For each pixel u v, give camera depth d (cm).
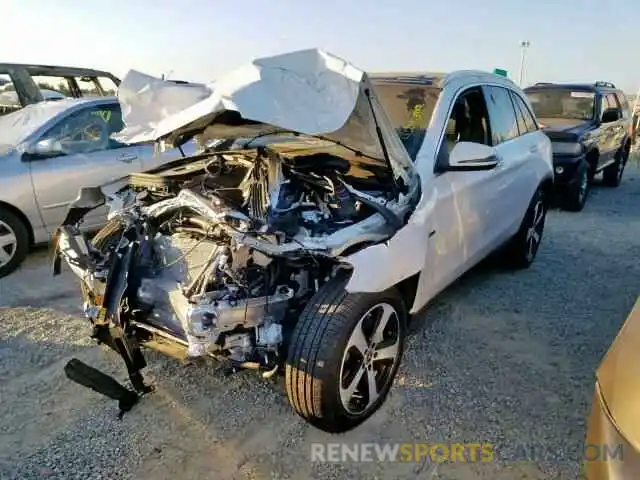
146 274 282
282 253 246
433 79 383
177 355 258
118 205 317
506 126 454
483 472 246
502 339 373
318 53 252
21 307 414
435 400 299
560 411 290
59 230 320
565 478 242
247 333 250
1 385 308
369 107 258
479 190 383
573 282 489
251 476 242
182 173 323
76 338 364
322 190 284
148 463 248
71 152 520
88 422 277
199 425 276
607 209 842
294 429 274
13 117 559
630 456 153
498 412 289
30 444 260
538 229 532
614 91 1013
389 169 295
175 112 282
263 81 240
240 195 290
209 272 245
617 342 181
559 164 786
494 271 518
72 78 870
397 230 283
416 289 316
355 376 268
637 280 499
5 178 476
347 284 254
